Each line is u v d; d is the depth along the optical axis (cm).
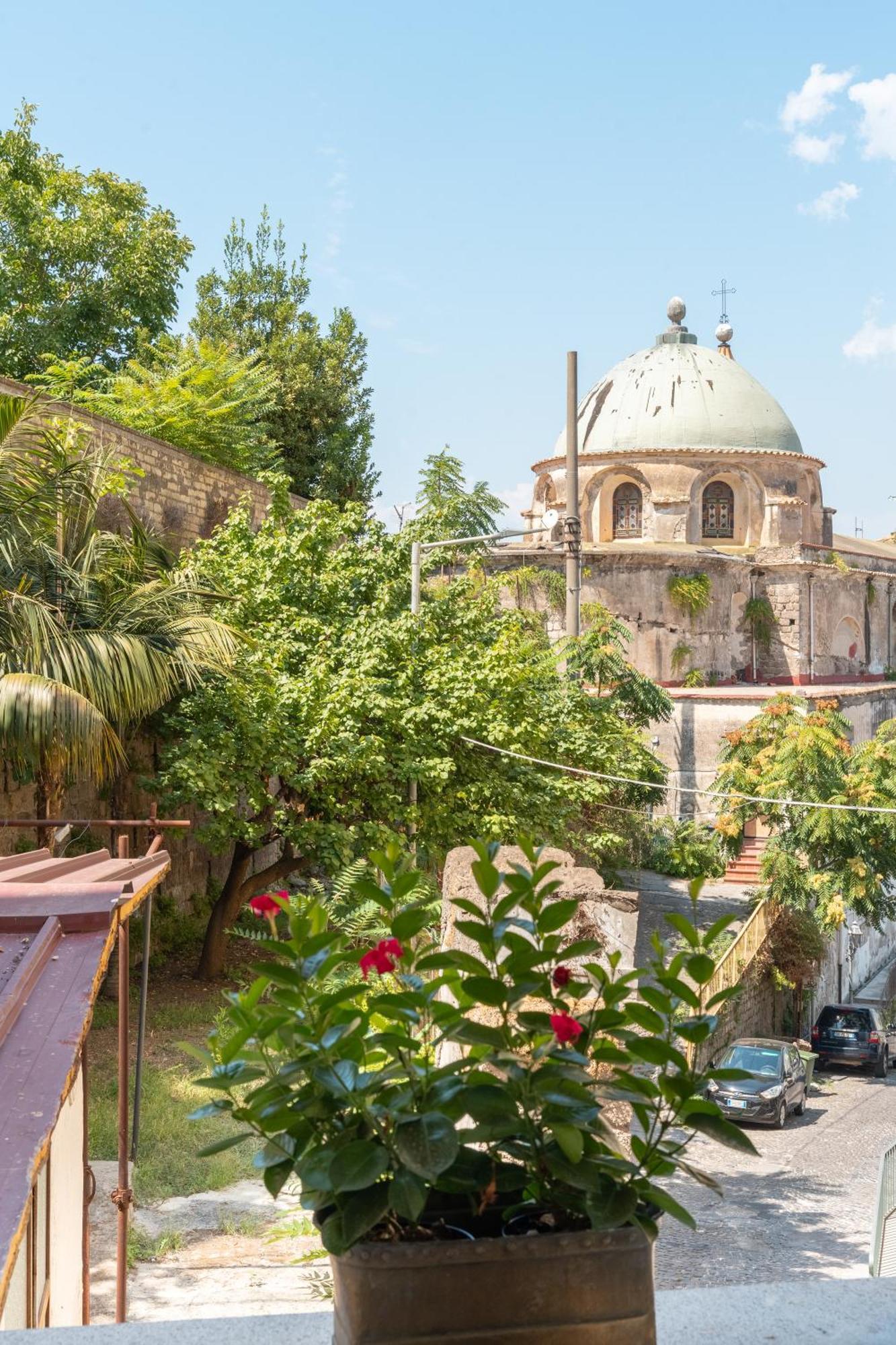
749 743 3059
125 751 2180
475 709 2212
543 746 2447
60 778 1683
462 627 2397
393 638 2203
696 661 4684
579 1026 245
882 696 4572
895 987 3897
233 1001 277
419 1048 259
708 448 4962
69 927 624
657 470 4981
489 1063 249
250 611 2280
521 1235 245
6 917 623
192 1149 1444
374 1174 228
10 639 1542
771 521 5047
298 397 4444
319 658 2169
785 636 4866
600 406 5291
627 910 968
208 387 3412
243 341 4547
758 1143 2062
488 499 4447
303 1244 1202
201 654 1747
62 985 543
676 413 5138
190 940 2416
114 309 3653
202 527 2661
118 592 1727
